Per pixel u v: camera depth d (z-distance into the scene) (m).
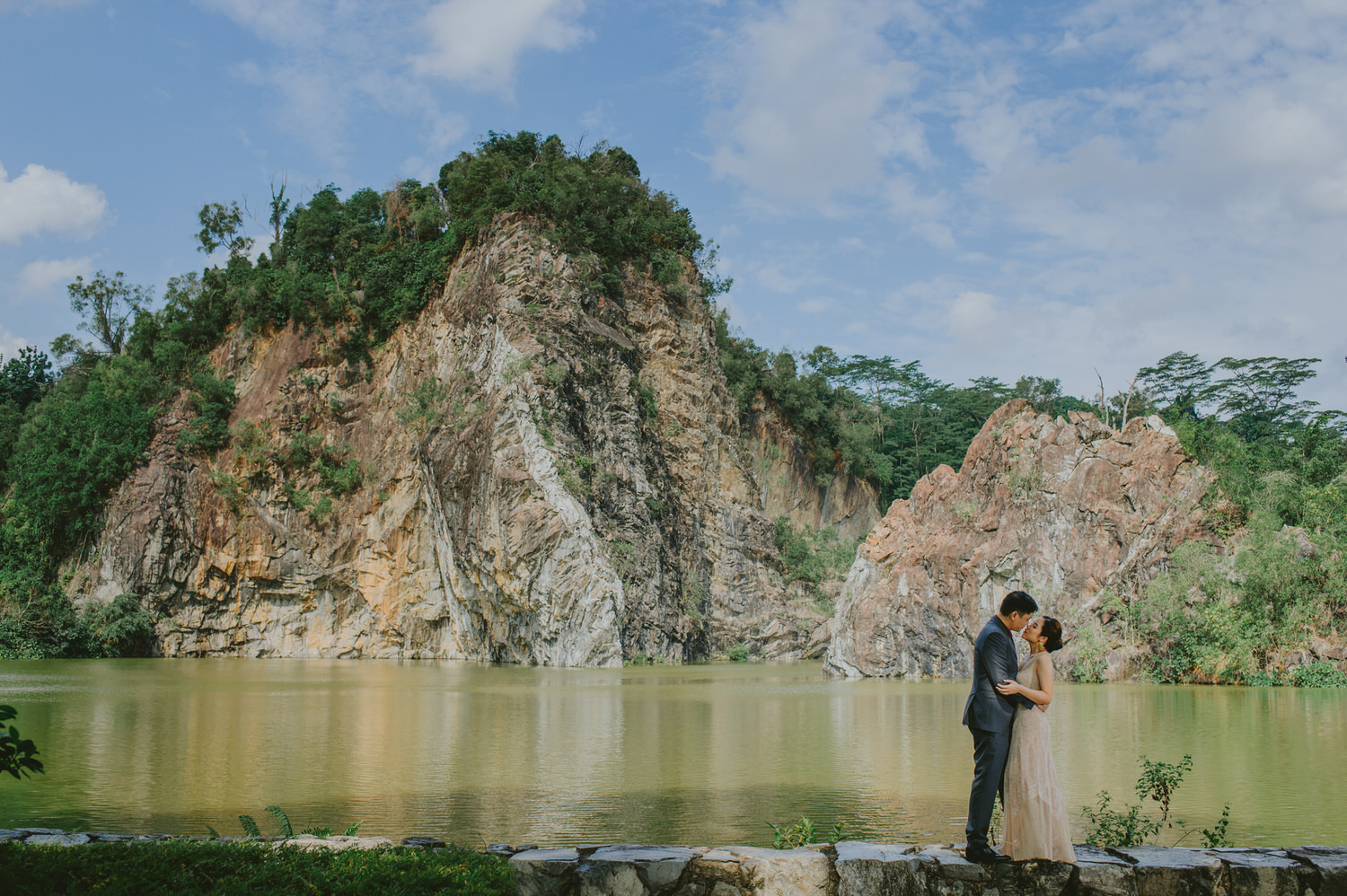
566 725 29.70
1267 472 59.56
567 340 72.81
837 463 110.94
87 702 36.91
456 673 55.78
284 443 81.69
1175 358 113.00
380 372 84.44
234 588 79.75
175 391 85.81
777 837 12.88
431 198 87.94
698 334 92.44
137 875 8.91
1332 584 45.69
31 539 79.25
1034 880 9.14
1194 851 9.73
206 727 28.97
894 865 9.21
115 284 104.12
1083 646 47.53
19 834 10.93
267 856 9.84
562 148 93.31
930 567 53.66
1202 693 40.34
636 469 75.31
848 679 53.34
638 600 69.12
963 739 26.62
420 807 17.28
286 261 93.88
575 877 9.12
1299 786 19.09
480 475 67.44
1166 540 48.88
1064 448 51.84
